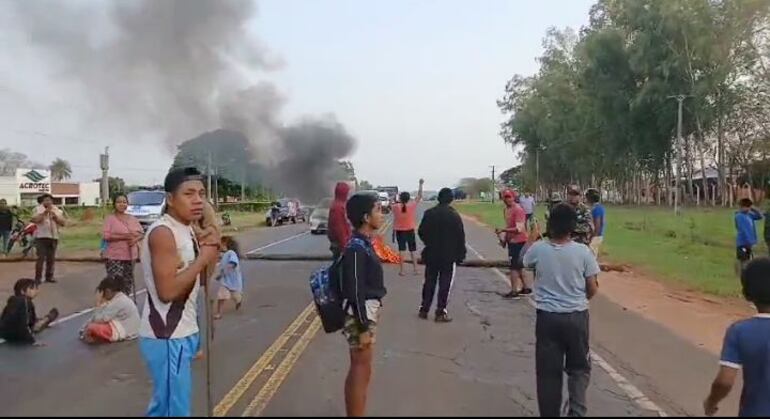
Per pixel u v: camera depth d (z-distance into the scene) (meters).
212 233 4.30
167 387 4.10
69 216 40.84
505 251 23.22
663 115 54.66
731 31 51.47
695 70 53.22
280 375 7.09
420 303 12.12
